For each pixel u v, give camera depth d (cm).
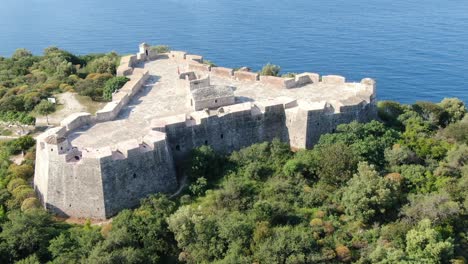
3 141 9394
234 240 6400
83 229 6731
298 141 8538
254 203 7069
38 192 7700
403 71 15975
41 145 7550
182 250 6581
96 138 7669
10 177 7931
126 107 8844
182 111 8594
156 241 6519
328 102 8719
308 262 6138
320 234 6669
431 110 10081
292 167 7688
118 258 6025
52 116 10256
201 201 7306
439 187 7588
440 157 8450
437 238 6469
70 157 7100
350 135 8231
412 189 7631
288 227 6688
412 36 19475
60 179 7100
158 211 6956
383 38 19462
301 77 9806
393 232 6681
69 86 11231
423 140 8619
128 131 7888
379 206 7000
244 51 18925
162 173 7512
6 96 11131
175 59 11762
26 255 6419
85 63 13588
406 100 14000
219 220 6650
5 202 7344
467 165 7956
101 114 8250
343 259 6294
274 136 8706
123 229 6412
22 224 6494
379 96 14288
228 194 7162
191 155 7838
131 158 7156
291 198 7325
